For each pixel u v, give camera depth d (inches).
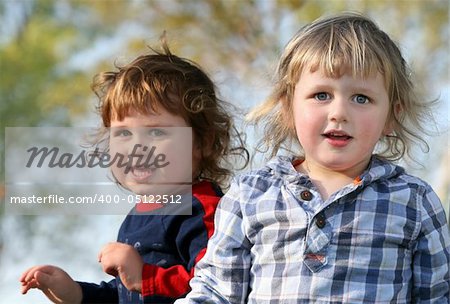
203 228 114.9
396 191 98.8
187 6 443.8
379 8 391.9
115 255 113.9
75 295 121.7
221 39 437.1
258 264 99.8
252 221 100.9
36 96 455.5
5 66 455.5
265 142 112.8
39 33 465.1
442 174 332.5
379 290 95.4
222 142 130.3
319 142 98.9
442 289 99.6
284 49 108.9
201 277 103.7
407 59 126.0
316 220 97.1
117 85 122.0
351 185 97.8
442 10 388.5
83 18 470.0
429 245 98.6
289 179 101.0
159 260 116.7
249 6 431.2
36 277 120.3
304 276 96.0
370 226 96.7
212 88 131.7
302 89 100.4
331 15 108.6
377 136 99.5
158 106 120.7
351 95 98.0
